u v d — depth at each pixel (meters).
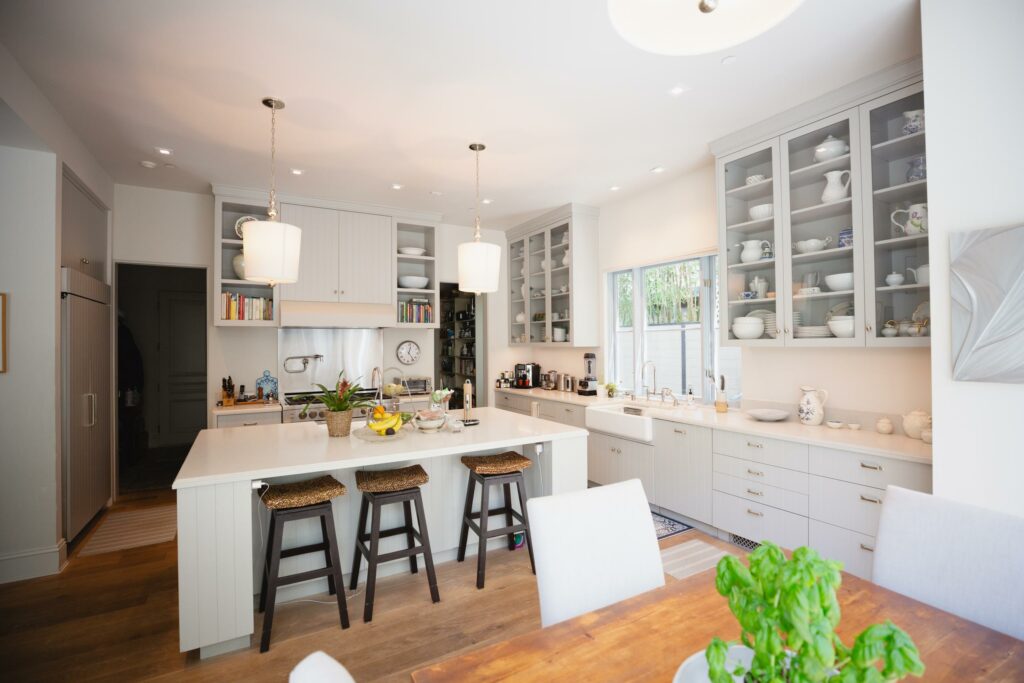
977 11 1.80
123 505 4.12
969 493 1.82
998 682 0.91
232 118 2.95
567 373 5.45
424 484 2.74
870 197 2.61
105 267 4.02
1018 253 1.67
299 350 4.83
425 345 5.42
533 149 3.45
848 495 2.49
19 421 2.79
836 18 2.07
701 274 4.05
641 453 3.72
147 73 2.47
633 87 2.63
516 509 3.19
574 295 4.81
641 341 4.64
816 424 3.04
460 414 3.51
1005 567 1.23
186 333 6.62
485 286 3.01
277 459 2.26
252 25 2.10
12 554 2.76
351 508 2.70
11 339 2.77
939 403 1.89
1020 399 1.71
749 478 2.96
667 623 1.11
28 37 2.17
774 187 3.03
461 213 5.20
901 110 2.51
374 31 2.14
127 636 2.21
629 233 4.61
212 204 4.50
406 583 2.69
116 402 4.19
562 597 1.32
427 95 2.69
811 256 2.87
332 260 4.64
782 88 2.66
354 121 3.00
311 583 2.59
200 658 2.05
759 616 0.66
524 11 2.01
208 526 2.02
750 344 3.20
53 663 2.02
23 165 2.80
